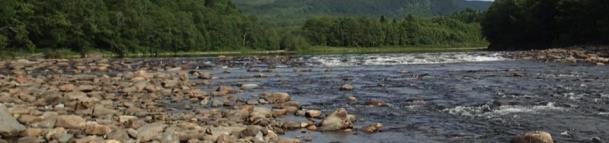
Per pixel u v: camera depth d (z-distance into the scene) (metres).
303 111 22.20
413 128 19.05
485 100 26.02
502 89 30.55
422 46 165.50
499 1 114.94
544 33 100.44
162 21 105.19
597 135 17.33
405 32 170.12
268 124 19.05
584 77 37.31
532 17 100.94
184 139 15.70
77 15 86.12
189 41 111.50
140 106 23.80
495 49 110.56
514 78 37.34
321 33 162.88
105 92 29.06
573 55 64.06
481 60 61.00
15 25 74.50
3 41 67.56
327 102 26.03
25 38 75.12
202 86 33.72
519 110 22.66
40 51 80.12
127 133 15.68
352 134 17.95
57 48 84.25
